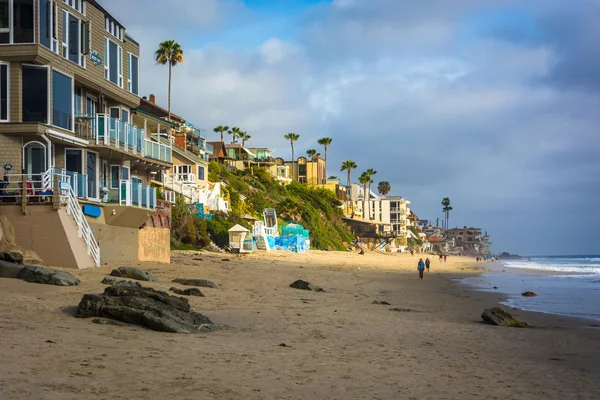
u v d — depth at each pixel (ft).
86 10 100.17
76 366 35.09
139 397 29.66
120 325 51.13
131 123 123.03
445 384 38.22
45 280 67.87
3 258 71.67
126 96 115.34
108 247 104.01
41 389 29.40
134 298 54.44
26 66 86.48
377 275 193.06
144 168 128.16
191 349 43.75
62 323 49.73
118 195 106.52
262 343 49.65
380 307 89.40
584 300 122.93
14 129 85.30
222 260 170.09
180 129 264.72
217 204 255.50
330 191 475.72
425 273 242.37
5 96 85.71
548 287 169.37
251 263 176.55
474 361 47.78
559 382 41.09
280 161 540.93
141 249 120.06
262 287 103.65
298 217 367.66
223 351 44.21
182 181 234.99
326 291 111.86
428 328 67.00
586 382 41.50
